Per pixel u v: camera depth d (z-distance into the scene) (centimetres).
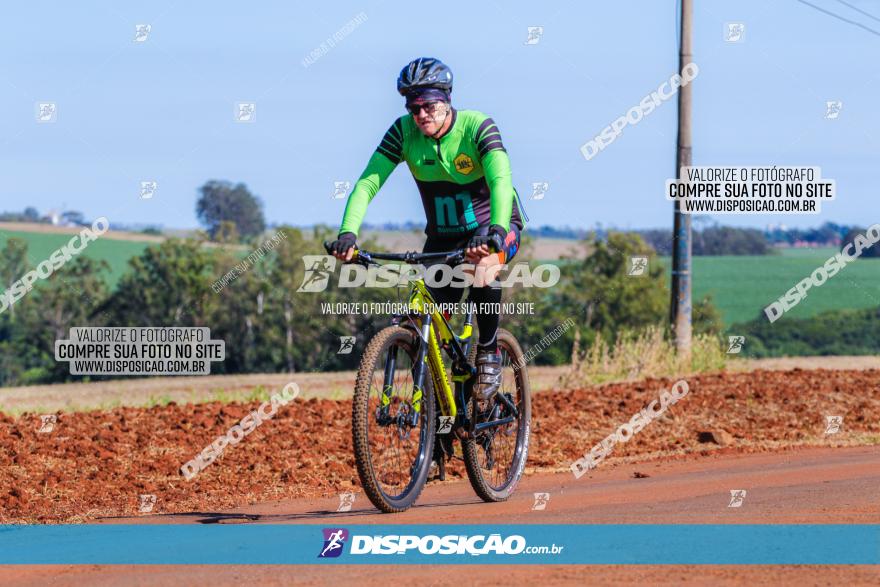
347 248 1479
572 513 1489
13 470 2023
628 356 3897
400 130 1567
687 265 4025
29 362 9681
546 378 4441
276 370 8862
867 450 2219
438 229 1602
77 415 2725
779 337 10481
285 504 1731
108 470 2038
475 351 1623
